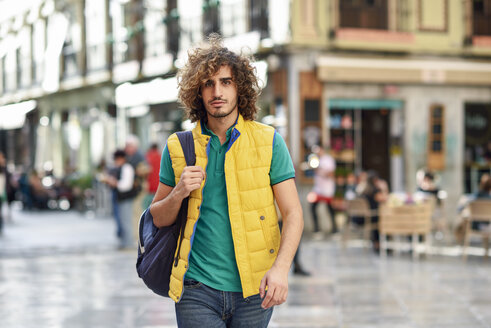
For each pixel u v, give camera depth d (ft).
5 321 22.17
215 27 61.31
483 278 30.66
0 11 109.40
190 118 10.73
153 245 10.53
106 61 79.61
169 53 67.62
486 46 58.29
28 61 100.22
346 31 54.34
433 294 26.73
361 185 42.75
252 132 10.39
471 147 59.21
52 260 36.70
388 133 56.80
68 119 90.07
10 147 105.40
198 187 9.98
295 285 28.86
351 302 25.17
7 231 52.70
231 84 10.33
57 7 90.79
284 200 10.30
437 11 57.26
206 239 10.30
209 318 10.23
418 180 55.93
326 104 54.19
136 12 73.72
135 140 41.96
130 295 26.53
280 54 53.88
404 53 55.98
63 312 23.54
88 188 74.28
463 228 38.11
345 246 41.93
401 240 46.80
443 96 57.47
